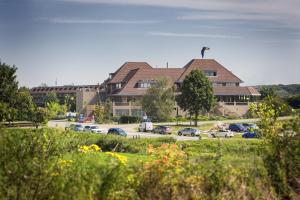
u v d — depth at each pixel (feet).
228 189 64.54
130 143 237.04
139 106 647.15
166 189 61.05
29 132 57.26
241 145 192.44
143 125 456.04
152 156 69.51
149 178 60.64
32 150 55.01
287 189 70.59
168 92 577.84
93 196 55.72
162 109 572.10
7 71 326.65
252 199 66.59
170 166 62.23
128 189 58.75
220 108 651.66
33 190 52.95
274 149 72.33
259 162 70.90
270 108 99.25
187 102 532.73
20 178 52.39
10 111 63.21
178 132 413.80
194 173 63.00
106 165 58.49
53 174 54.08
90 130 419.95
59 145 59.67
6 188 51.88
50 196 53.47
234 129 442.91
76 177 54.95
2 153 53.31
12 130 57.67
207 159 68.18
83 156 65.98
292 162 72.43
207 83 536.42
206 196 62.59
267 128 85.25
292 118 76.74
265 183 69.05
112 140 230.89
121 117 588.50
